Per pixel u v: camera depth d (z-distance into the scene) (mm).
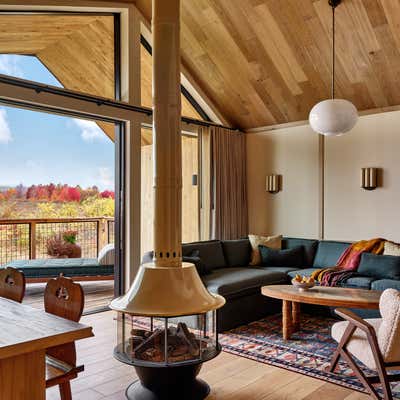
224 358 3342
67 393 1985
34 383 1541
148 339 2660
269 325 4289
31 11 4398
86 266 5805
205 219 6090
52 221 6883
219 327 3994
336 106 3709
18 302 2211
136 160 5012
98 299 5371
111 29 5035
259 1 4504
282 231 6199
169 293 2566
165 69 2748
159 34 2758
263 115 6148
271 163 6316
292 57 5027
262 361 3271
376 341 2371
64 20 4648
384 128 5172
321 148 5738
